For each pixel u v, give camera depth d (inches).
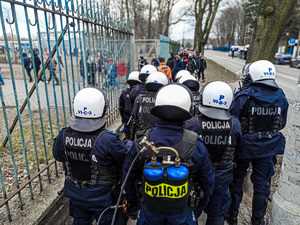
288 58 1216.8
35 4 100.9
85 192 79.0
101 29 188.2
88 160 76.7
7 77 522.0
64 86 407.8
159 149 65.2
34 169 137.2
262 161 105.4
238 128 89.6
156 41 595.5
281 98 105.4
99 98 78.8
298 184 83.2
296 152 82.4
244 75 116.0
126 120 180.2
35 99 325.4
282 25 172.7
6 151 159.0
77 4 140.4
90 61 176.1
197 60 562.3
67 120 234.5
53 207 109.9
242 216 118.7
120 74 256.2
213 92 86.0
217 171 89.3
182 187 61.1
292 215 84.4
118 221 85.9
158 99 69.6
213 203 90.7
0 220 95.5
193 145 67.3
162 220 66.0
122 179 77.4
